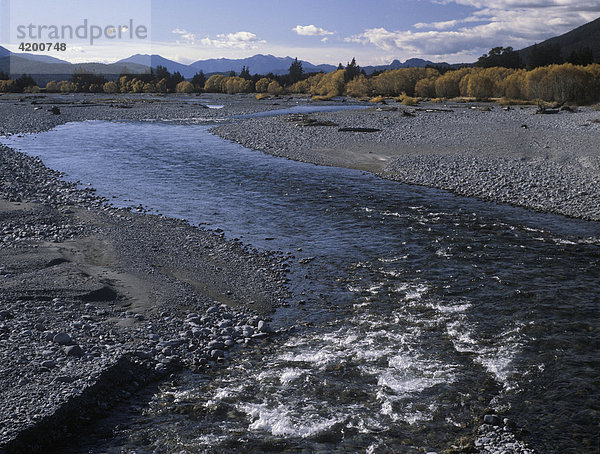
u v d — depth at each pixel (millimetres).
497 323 12039
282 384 9547
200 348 10781
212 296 13516
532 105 88000
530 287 14133
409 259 16594
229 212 22469
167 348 10445
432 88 129000
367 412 8688
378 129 47562
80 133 51438
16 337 9953
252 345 11109
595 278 14758
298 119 59625
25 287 12375
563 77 91250
